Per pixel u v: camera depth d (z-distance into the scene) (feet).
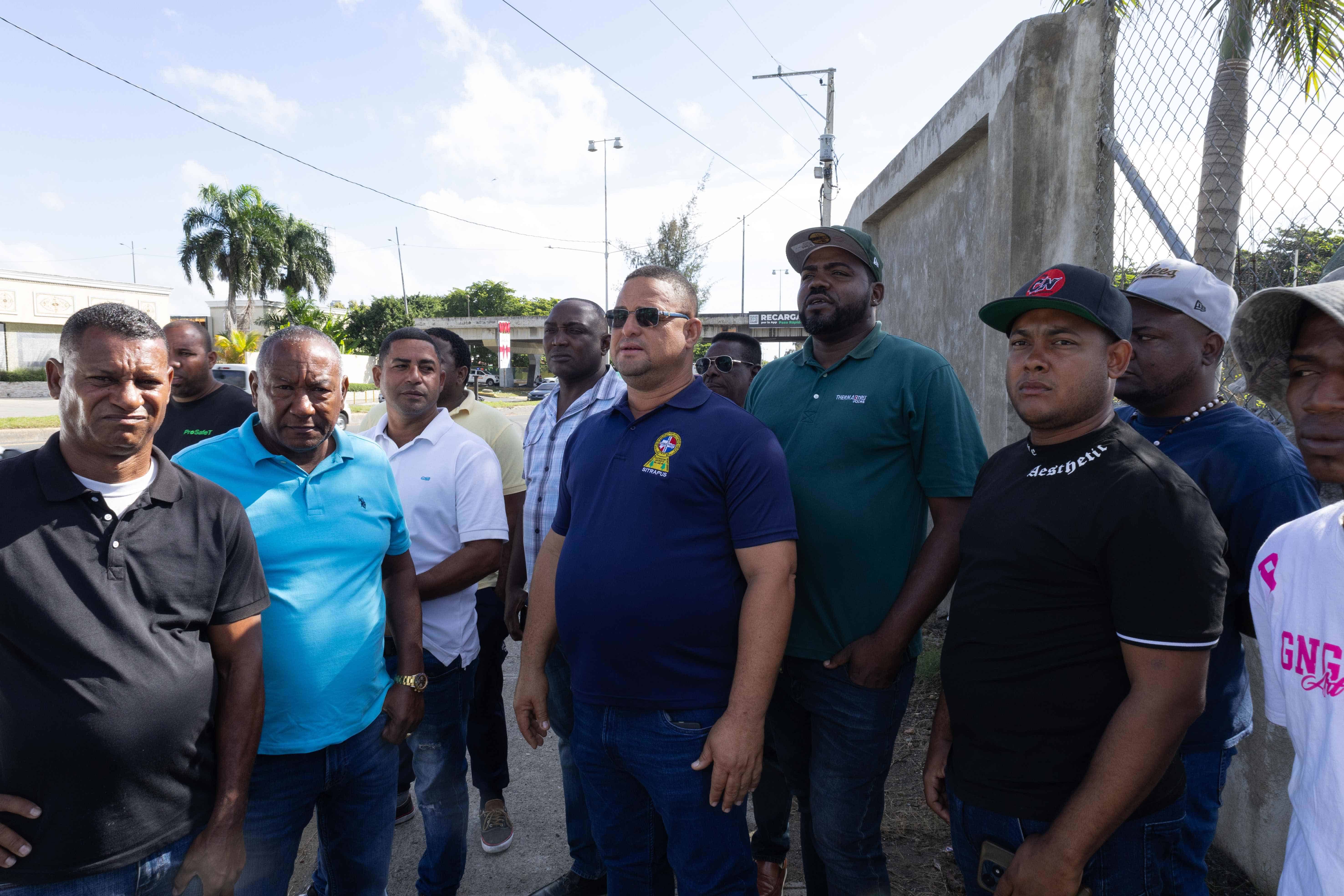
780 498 6.39
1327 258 7.41
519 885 9.25
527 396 127.34
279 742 6.44
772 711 8.04
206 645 5.70
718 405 6.77
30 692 4.92
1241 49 8.16
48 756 4.91
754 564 6.29
